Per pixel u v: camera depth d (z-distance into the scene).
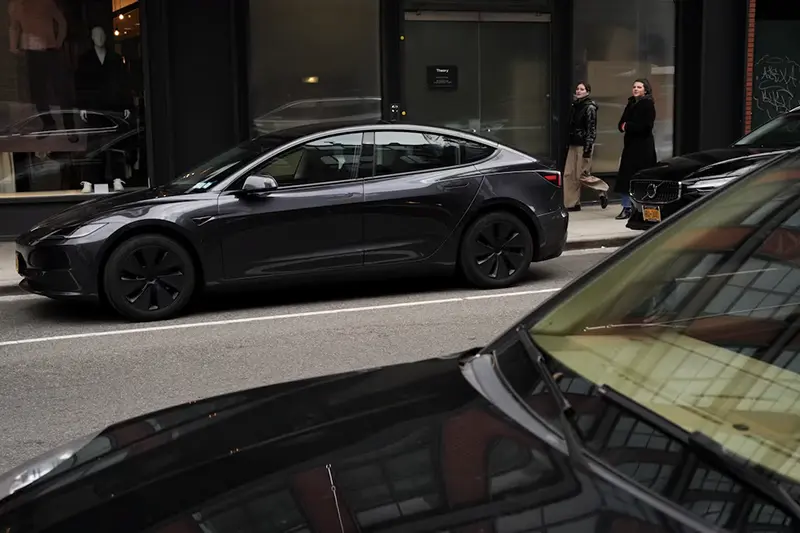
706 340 2.22
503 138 14.03
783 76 14.80
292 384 2.55
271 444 2.02
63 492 2.00
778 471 1.61
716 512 1.49
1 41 11.64
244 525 1.68
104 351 6.67
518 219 8.63
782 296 2.29
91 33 11.95
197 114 12.30
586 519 1.52
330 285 9.03
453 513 1.61
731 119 14.51
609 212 13.46
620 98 14.44
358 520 1.63
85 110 12.05
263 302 8.33
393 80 13.24
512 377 2.18
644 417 1.82
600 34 14.20
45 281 7.51
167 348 6.70
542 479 1.67
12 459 4.53
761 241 2.41
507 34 13.84
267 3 12.60
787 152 2.62
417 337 6.84
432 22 13.48
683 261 2.49
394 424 2.01
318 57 12.92
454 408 2.06
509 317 7.45
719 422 1.82
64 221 7.66
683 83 14.55
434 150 8.38
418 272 8.33
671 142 14.77
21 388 5.79
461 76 13.70
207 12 12.14
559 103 14.15
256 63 12.66
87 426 5.02
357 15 13.01
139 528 1.74
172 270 7.61
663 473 1.62
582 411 1.89
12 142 11.82
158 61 12.03
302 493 1.76
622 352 2.21
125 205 7.59
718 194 2.65
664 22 14.41
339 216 7.89
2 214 11.71
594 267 2.66
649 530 1.47
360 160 8.09
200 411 2.41
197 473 1.93
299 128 8.48
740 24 14.20
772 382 1.99
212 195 7.63
